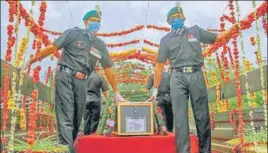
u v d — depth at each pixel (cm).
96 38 448
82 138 450
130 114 471
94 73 747
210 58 598
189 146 409
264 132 342
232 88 440
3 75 263
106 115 587
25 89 358
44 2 371
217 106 520
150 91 768
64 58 428
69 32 429
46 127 573
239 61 394
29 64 379
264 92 280
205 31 434
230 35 406
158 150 445
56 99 420
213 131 531
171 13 436
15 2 309
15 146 349
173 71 424
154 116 483
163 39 440
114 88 496
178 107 412
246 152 329
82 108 436
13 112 298
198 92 414
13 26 306
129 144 447
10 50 298
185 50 421
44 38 466
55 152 360
